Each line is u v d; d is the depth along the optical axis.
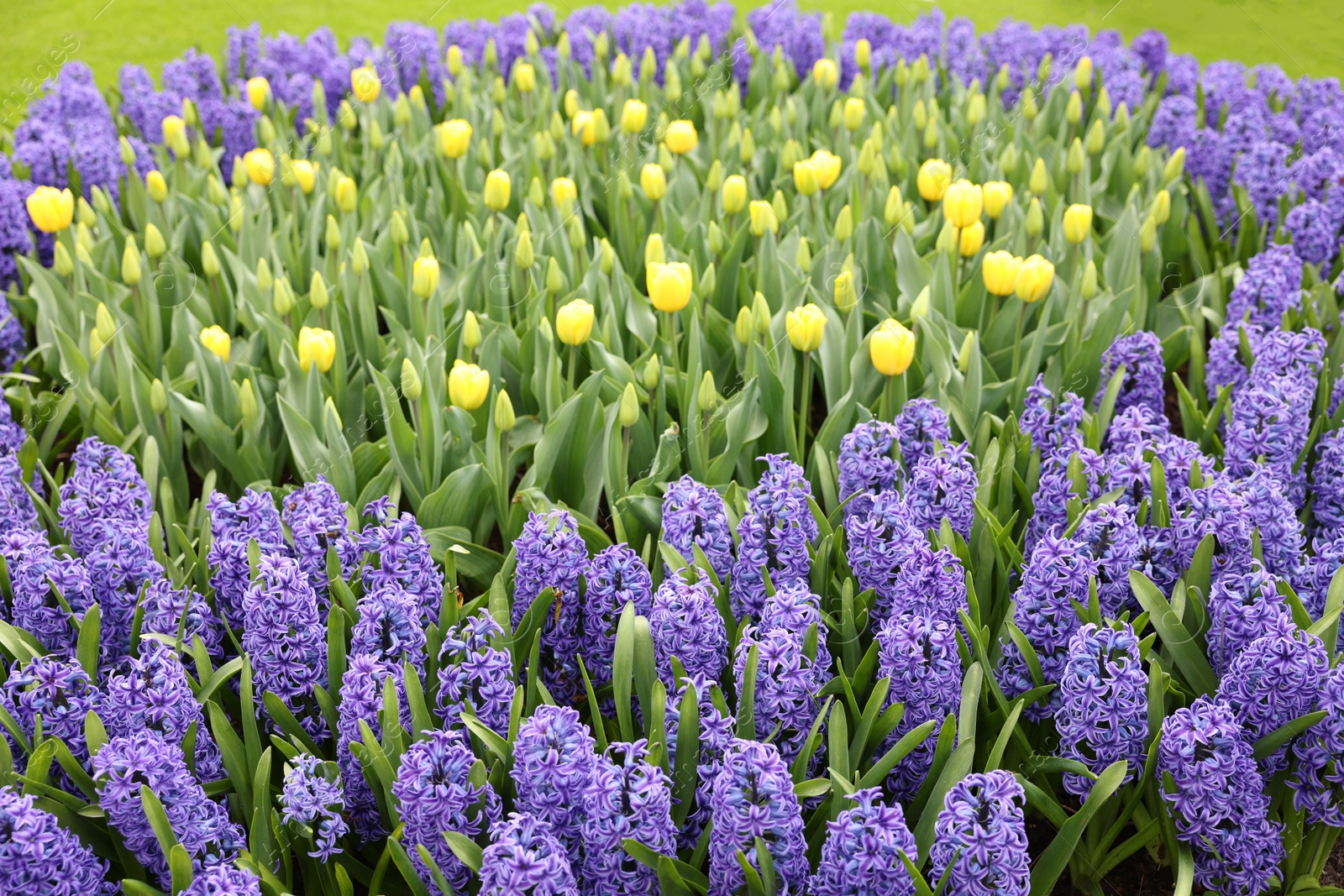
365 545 2.44
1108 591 2.43
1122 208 4.88
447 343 3.77
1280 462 2.82
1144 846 2.50
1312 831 2.32
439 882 1.92
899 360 2.99
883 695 2.13
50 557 2.41
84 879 1.93
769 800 1.84
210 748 2.23
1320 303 3.84
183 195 4.51
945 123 5.60
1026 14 7.16
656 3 7.98
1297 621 2.33
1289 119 5.26
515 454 3.38
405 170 5.17
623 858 1.91
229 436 3.34
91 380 3.61
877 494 2.76
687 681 2.04
